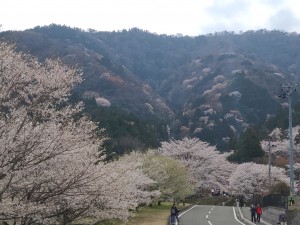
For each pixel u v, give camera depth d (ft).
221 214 120.78
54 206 32.07
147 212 109.29
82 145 32.73
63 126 31.04
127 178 41.47
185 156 211.41
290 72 548.72
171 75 577.43
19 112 28.63
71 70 30.19
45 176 30.68
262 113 403.54
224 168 223.92
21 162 28.19
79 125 35.04
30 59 29.32
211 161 212.84
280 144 238.89
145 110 393.09
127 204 39.88
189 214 118.21
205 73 540.93
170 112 440.86
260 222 96.53
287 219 82.94
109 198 35.68
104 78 397.60
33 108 28.99
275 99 422.41
